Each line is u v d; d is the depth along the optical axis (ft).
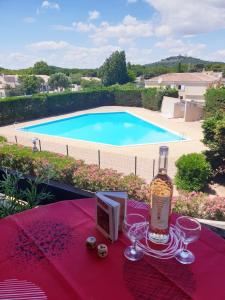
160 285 6.43
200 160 32.48
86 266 7.00
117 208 7.70
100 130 78.38
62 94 94.58
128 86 119.03
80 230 8.61
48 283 6.47
